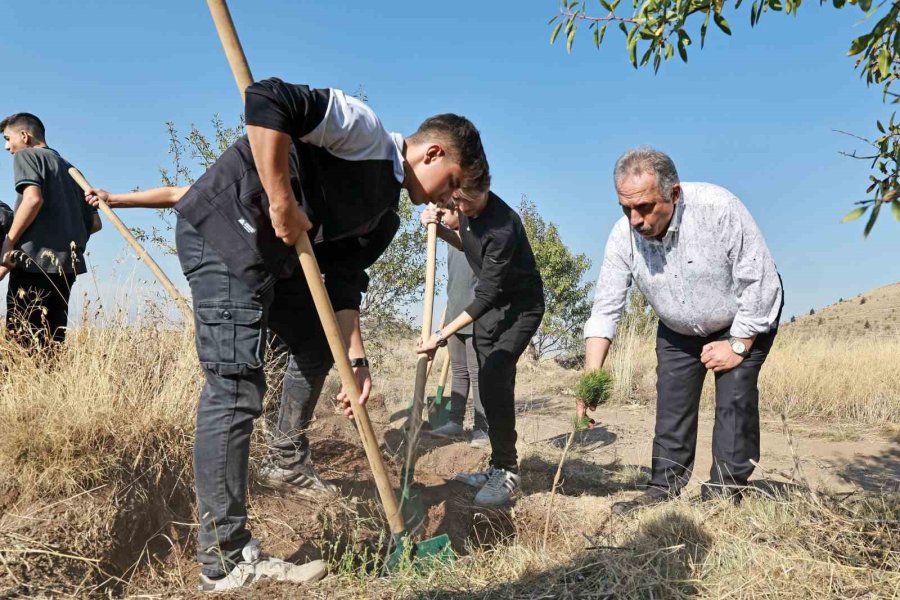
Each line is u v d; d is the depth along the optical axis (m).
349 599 2.43
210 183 2.39
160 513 2.96
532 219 13.70
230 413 2.43
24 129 4.57
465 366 5.84
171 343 3.92
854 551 2.74
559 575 2.70
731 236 3.23
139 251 3.93
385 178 2.50
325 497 3.40
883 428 6.76
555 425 6.97
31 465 2.79
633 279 3.56
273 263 2.45
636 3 2.71
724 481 3.42
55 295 4.53
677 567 2.72
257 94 2.13
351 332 2.96
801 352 10.38
